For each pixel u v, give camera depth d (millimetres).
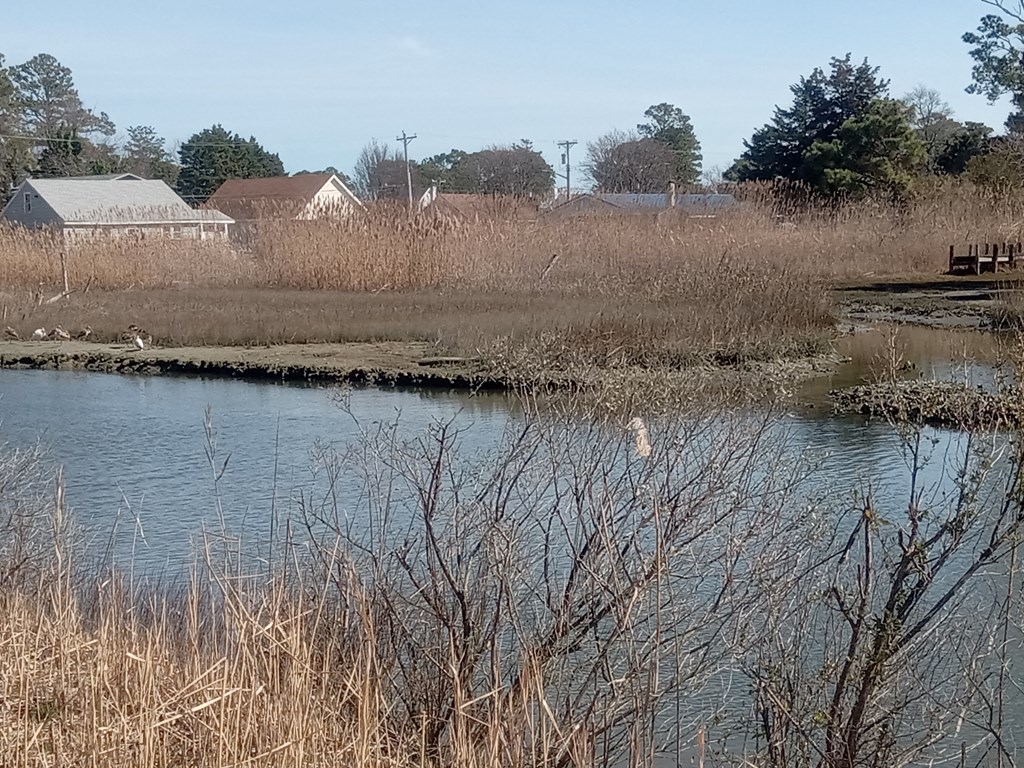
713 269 22719
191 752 4406
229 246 32531
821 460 7859
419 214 28953
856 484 8570
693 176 71375
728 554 5098
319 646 5059
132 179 56156
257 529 8914
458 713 4434
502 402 14586
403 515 6875
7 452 11773
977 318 23344
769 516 5254
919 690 5305
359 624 5043
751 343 17781
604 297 22000
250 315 23312
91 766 4223
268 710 4512
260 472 11469
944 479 9039
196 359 19891
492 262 26797
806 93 52219
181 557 8102
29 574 6750
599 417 5918
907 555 4855
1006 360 7902
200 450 12891
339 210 29656
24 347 22047
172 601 6586
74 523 8344
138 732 4316
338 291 27578
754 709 5152
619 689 4637
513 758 4418
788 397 7973
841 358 18203
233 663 4762
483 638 5012
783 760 4777
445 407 14688
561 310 20250
